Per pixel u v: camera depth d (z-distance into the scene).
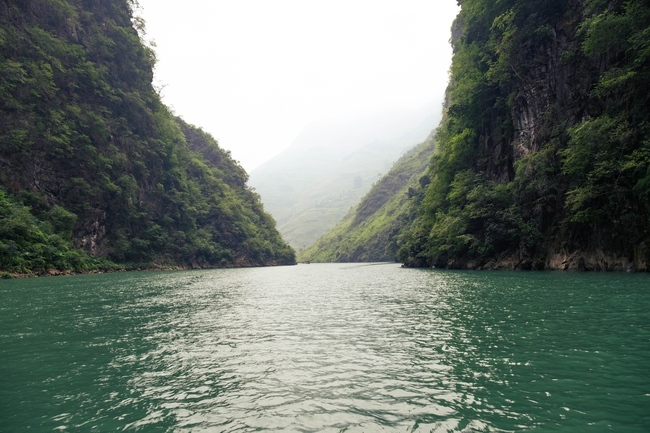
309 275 51.75
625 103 28.17
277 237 138.88
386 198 176.38
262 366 8.97
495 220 39.34
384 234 139.25
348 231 185.12
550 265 33.78
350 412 6.30
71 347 10.95
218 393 7.35
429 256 56.34
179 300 21.50
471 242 42.28
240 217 112.81
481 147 49.34
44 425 6.14
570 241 32.19
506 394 6.83
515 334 10.97
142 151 73.25
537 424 5.68
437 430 5.58
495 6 43.75
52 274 43.62
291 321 14.62
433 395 6.93
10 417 6.43
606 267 28.89
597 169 27.70
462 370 8.19
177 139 100.75
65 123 54.19
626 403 6.31
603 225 29.19
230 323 14.41
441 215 51.66
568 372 7.79
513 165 40.72
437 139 66.69
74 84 58.81
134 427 6.00
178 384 7.90
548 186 34.50
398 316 14.95
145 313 16.88
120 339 11.91
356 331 12.45
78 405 6.92
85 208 54.00
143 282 35.19
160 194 77.75
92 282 33.84
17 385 7.97
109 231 60.59
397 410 6.32
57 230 48.44
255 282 37.09
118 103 68.12
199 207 95.25
